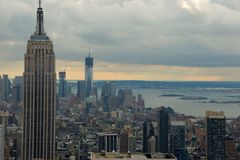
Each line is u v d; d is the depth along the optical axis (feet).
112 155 435.12
